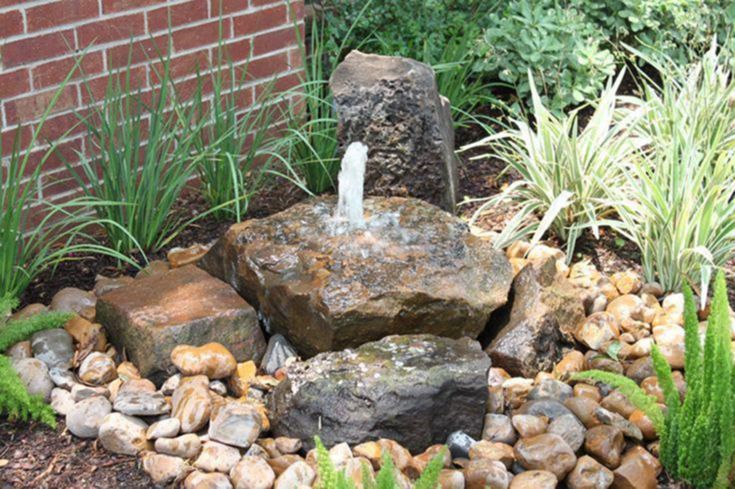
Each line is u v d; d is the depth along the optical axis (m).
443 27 4.23
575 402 2.88
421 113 3.47
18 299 3.19
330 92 3.75
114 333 3.07
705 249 3.24
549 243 3.55
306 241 3.13
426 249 3.11
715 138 3.62
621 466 2.74
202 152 3.50
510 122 4.16
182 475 2.72
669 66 4.32
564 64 4.14
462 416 2.80
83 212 3.50
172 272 3.20
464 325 3.04
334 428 2.76
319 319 2.96
